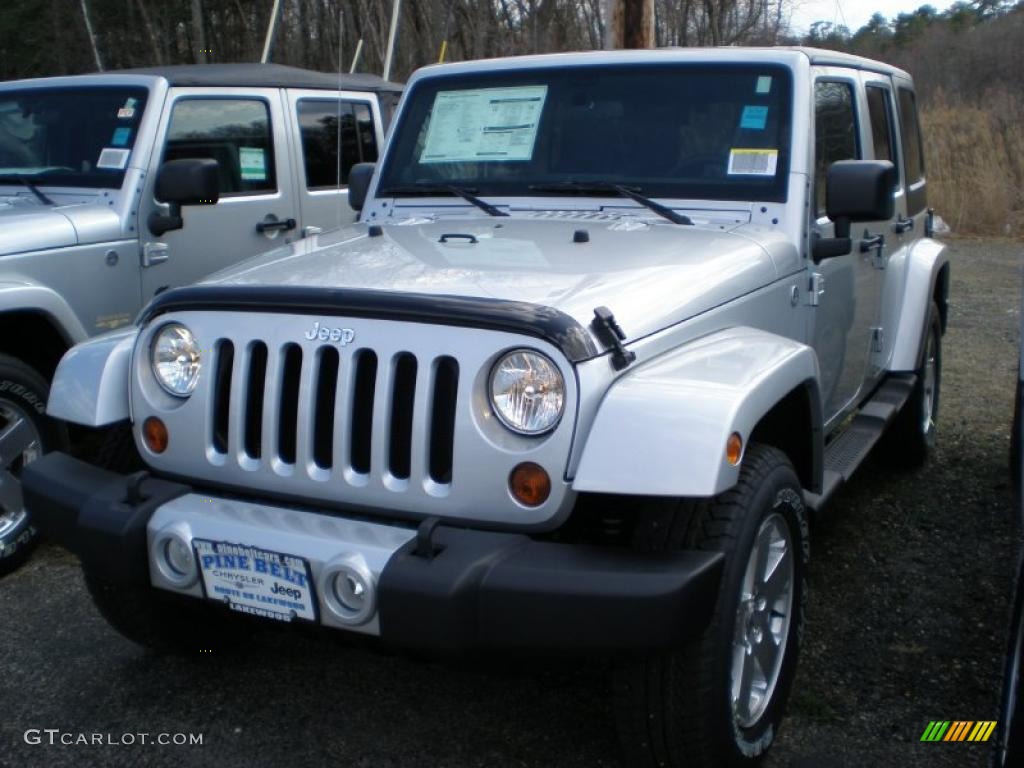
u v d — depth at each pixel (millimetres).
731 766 2805
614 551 2516
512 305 2598
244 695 3479
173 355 2965
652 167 3877
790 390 2918
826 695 3416
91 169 5215
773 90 3838
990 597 4125
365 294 2705
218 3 19328
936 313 5664
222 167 5688
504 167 4086
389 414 2650
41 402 4531
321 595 2588
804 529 3115
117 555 2846
